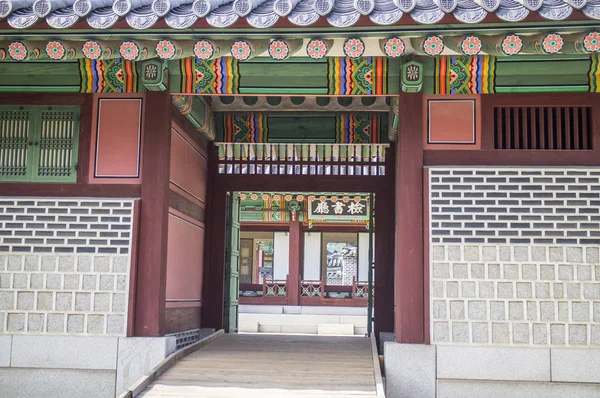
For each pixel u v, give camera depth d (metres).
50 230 8.41
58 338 8.21
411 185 8.12
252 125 11.56
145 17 6.73
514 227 7.97
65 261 8.34
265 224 27.45
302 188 11.60
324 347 9.84
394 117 9.34
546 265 7.88
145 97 8.57
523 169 8.04
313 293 25.66
